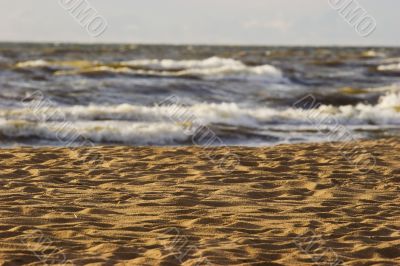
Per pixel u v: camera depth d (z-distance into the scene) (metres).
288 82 50.44
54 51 86.19
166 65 58.38
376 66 67.44
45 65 49.75
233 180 16.14
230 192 14.70
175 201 13.62
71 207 12.78
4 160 18.08
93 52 87.25
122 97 36.78
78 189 14.68
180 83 43.06
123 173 16.72
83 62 58.00
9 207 12.60
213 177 16.41
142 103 35.44
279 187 15.49
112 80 43.41
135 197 13.94
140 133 24.95
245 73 50.41
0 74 43.88
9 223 11.41
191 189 14.92
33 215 12.12
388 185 15.85
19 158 18.44
